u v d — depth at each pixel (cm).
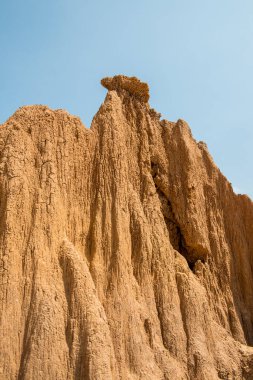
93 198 2427
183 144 3025
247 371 2511
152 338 2234
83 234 2322
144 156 2805
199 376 2275
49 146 2297
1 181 2122
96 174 2473
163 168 2908
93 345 1897
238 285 3048
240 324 2834
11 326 1878
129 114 2873
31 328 1889
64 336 1930
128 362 2089
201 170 3164
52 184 2208
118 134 2623
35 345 1848
